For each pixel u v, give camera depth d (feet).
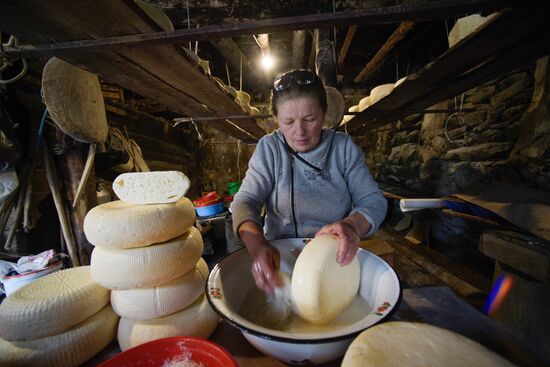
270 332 1.23
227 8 2.75
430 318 1.93
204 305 1.97
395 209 12.50
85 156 4.96
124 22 2.03
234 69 13.44
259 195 2.58
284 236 2.74
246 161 16.10
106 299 1.95
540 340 3.64
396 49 10.82
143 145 10.54
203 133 15.80
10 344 1.61
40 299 1.63
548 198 4.67
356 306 1.80
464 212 5.41
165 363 1.34
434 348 1.13
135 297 1.76
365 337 1.21
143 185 2.04
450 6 1.85
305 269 1.57
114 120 8.64
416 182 10.99
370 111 6.75
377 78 14.25
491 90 7.30
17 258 5.03
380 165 14.56
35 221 5.12
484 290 6.29
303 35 9.29
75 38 2.26
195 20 3.12
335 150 2.62
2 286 4.57
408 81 4.42
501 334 1.73
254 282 2.08
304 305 1.53
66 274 1.99
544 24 2.51
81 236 5.01
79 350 1.66
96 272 1.77
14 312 1.57
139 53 2.61
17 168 4.76
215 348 1.33
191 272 2.05
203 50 11.42
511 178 6.46
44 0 1.65
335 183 2.63
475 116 7.82
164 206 1.90
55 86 3.92
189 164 15.51
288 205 2.66
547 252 3.70
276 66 13.80
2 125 4.23
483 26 2.58
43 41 2.29
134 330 1.77
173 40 2.11
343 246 1.71
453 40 4.44
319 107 2.15
